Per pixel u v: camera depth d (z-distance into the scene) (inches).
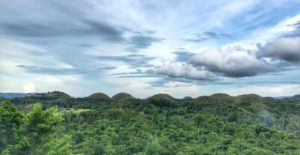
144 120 5920.3
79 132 4301.2
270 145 4640.8
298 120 7071.9
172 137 4879.4
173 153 3971.5
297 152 4212.6
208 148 4264.3
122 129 4968.0
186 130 5344.5
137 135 4741.6
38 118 1128.8
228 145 4392.2
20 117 1128.8
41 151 1122.0
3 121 1085.8
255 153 3993.6
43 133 1141.1
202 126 5816.9
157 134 4972.9
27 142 1099.9
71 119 5305.1
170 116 6835.6
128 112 6363.2
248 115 7268.7
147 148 3934.5
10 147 1058.7
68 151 1125.7
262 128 5693.9
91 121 5428.2
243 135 5108.3
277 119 7096.5
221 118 6702.8
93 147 3698.3
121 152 3846.0
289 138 5113.2
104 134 4527.6
